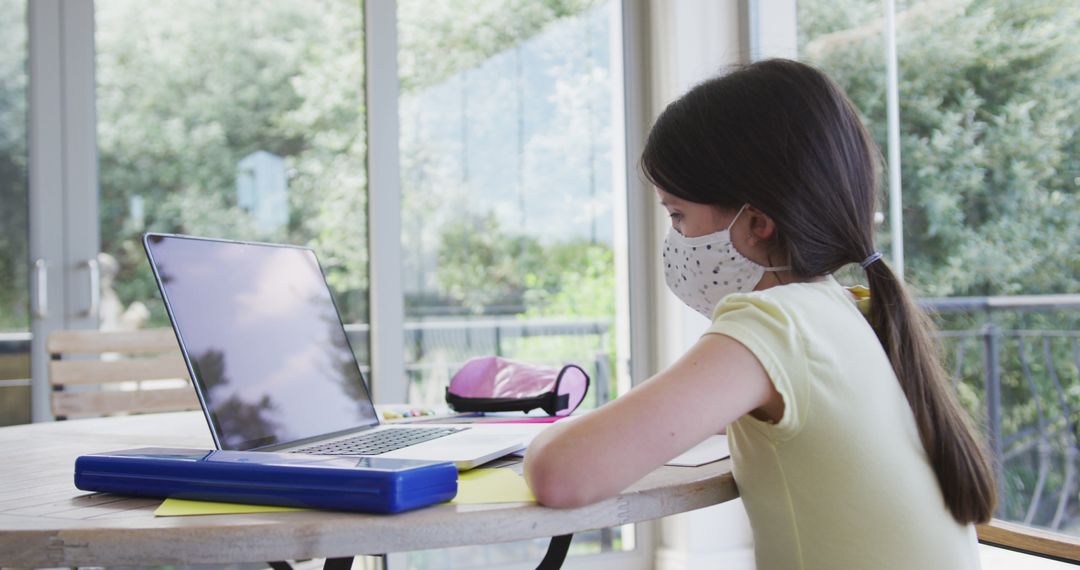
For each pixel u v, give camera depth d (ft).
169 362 7.59
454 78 9.82
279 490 2.36
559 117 10.24
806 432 2.63
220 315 3.45
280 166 9.38
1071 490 6.88
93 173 8.93
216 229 9.21
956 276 7.73
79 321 8.85
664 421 2.44
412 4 9.67
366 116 9.56
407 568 9.25
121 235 9.00
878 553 2.64
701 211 3.09
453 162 9.78
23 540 2.16
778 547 2.76
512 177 10.04
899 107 8.23
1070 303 6.77
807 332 2.65
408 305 9.57
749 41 9.70
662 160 3.11
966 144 7.57
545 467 2.39
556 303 10.16
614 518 2.48
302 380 3.78
